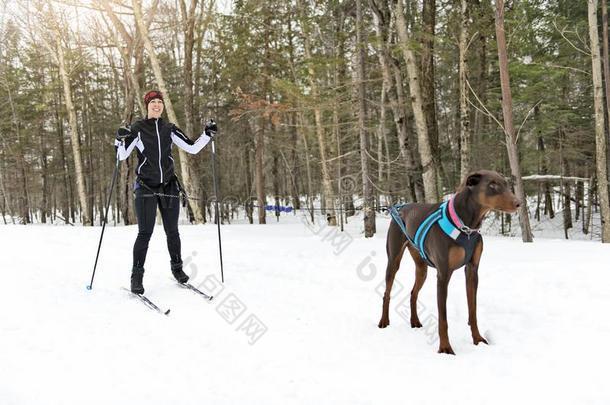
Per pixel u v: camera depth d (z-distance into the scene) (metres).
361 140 11.15
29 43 21.69
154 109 4.87
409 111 14.70
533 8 14.80
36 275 5.40
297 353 3.39
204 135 5.17
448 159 18.11
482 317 4.12
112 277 5.54
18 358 3.09
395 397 2.67
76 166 18.53
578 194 20.61
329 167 15.70
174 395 2.68
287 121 19.92
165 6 16.97
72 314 4.07
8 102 25.61
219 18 17.02
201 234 10.91
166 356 3.28
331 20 13.91
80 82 26.14
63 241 8.47
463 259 3.38
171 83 23.28
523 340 3.54
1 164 28.84
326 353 3.39
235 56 16.72
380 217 17.83
